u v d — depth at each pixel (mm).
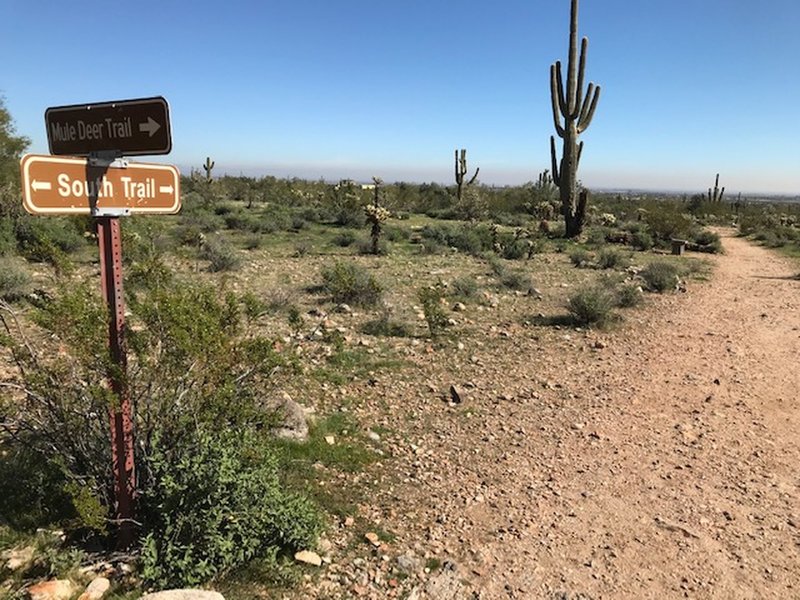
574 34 26188
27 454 4020
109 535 3480
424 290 11008
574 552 4043
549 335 9883
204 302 3889
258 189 51875
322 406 6254
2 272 9930
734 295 14258
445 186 55688
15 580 3074
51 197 2758
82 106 3150
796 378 8016
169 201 3393
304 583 3449
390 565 3748
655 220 27781
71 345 3215
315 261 17078
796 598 3666
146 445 3656
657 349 9258
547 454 5543
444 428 6059
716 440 5969
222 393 3664
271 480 3715
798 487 5051
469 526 4293
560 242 25562
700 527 4398
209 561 3330
